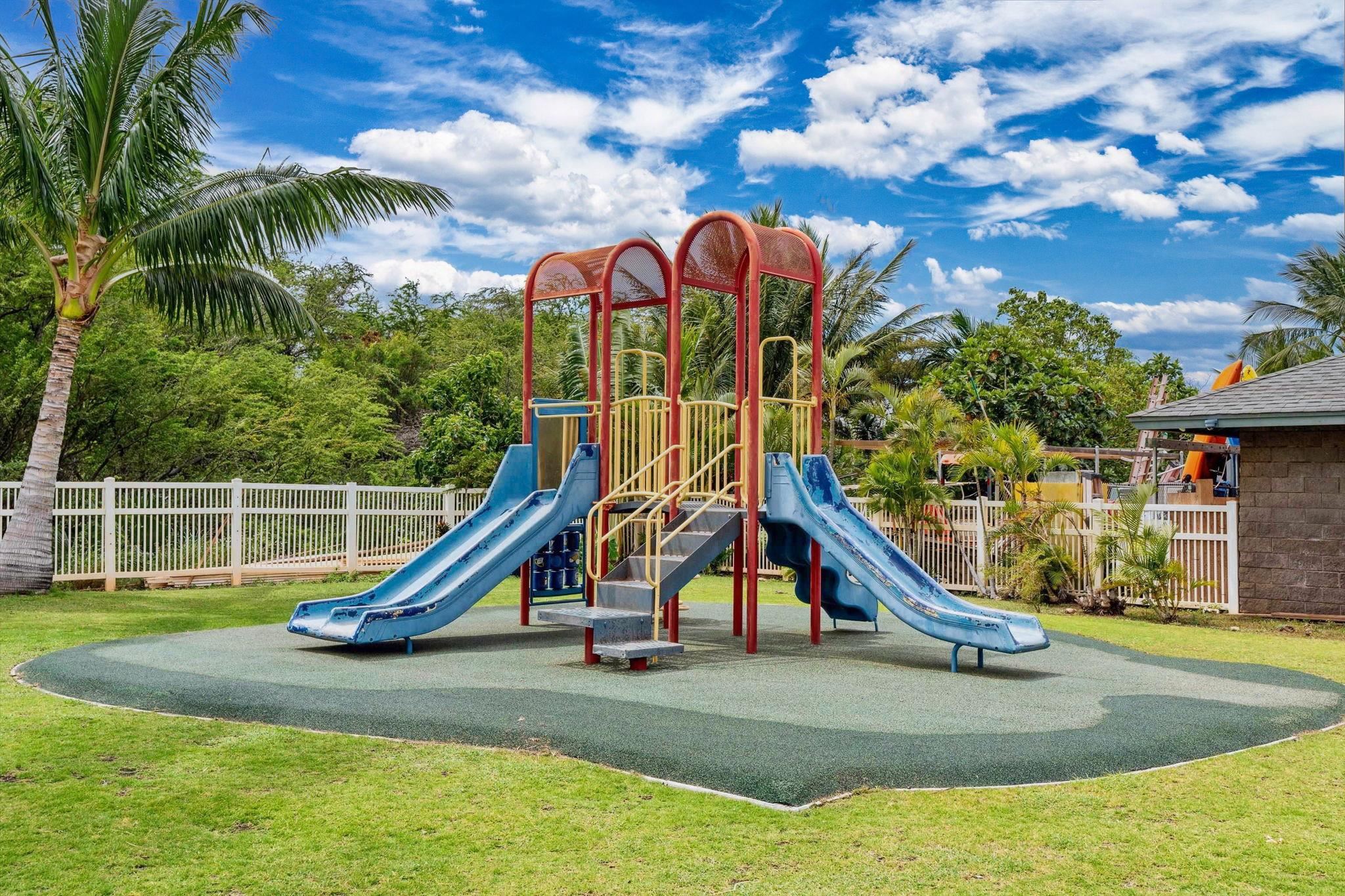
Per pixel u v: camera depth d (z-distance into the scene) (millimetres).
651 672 9070
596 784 5504
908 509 16844
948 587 16812
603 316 11469
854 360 31719
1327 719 7457
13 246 19953
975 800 5320
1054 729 6691
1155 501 19078
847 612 12539
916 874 4312
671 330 11172
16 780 5520
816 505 10742
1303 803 5367
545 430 12414
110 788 5375
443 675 8648
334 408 28625
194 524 16797
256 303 16844
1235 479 20672
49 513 14984
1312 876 4367
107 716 6988
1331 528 14211
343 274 44125
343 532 18422
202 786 5406
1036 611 14852
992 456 15695
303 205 14383
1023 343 27625
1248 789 5617
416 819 4930
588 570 11578
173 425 23141
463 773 5680
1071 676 9055
